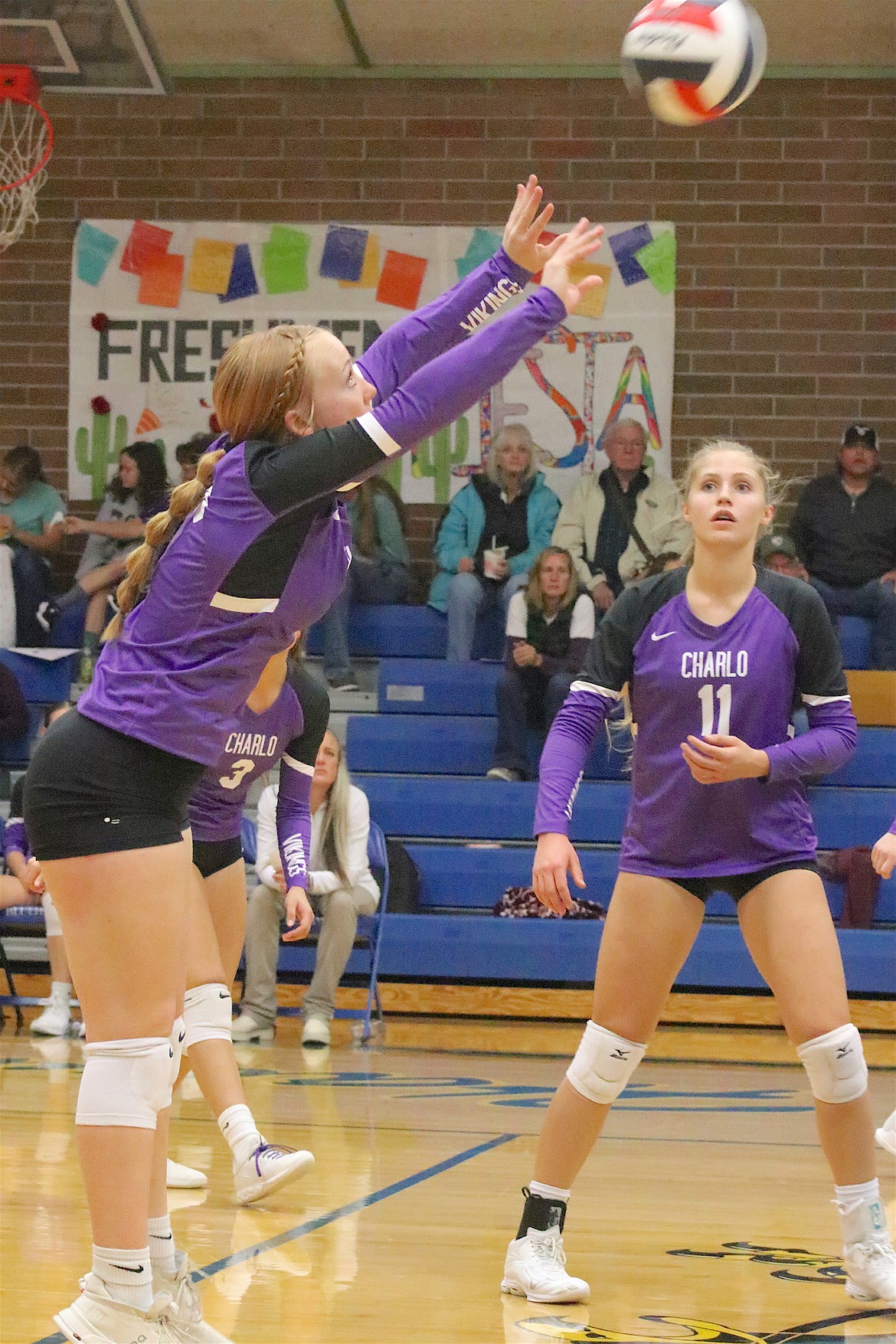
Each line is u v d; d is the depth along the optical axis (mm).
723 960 9633
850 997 9633
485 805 10844
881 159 12844
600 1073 3146
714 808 3184
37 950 10375
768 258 12898
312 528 2424
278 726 4398
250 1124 4070
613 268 12906
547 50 12922
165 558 2416
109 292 13203
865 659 11711
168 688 2359
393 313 13086
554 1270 3023
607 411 12828
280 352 2438
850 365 12805
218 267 13172
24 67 10742
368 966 9969
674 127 12992
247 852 10000
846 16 12250
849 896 9969
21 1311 2783
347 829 8891
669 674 3293
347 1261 3336
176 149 13281
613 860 10273
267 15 12531
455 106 13148
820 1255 3506
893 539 11852
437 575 12266
